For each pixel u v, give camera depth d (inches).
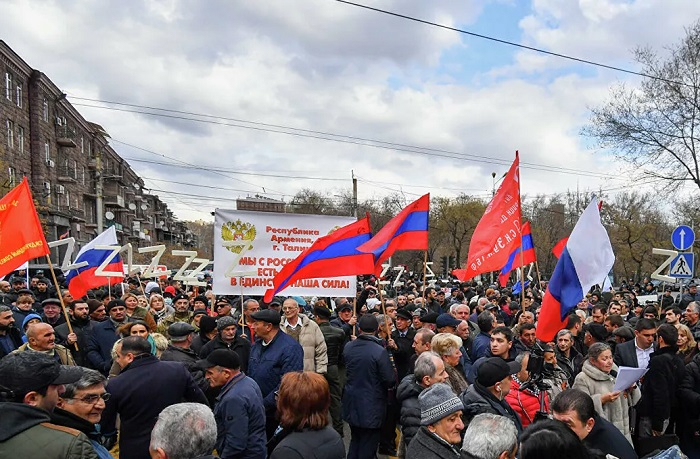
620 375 171.5
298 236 312.0
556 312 219.6
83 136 2064.5
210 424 109.1
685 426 203.3
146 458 154.5
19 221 234.7
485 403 154.6
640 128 805.2
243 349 241.0
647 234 1444.4
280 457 115.6
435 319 272.5
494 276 1211.2
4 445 97.7
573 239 223.9
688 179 798.5
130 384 156.4
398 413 268.8
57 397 114.2
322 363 265.6
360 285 697.6
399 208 2193.7
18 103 1437.0
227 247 301.6
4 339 239.3
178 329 221.6
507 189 296.0
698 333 247.1
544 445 93.4
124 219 2719.0
